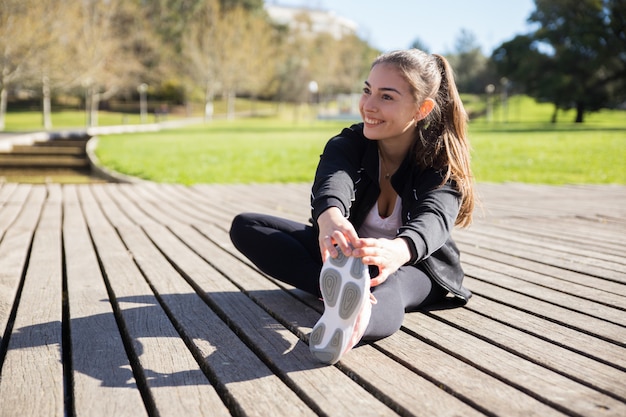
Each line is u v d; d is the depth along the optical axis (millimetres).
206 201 7387
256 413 1816
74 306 2947
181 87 69625
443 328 2604
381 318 2312
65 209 6594
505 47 48500
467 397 1910
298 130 37000
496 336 2502
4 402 1897
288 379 2074
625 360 2236
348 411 1824
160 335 2533
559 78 45500
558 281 3482
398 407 1865
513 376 2082
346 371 2164
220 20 62969
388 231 2592
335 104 89125
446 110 2486
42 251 4305
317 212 2268
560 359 2248
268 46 68375
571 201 7375
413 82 2367
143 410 1843
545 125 43219
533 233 5168
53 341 2455
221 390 2033
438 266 2721
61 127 40875
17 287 3342
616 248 4508
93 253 4242
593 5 43250
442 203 2371
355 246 2021
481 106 72750
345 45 86562
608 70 46250
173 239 4801
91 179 12477
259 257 2910
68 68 38781
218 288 3283
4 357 2383
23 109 63438
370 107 2408
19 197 7570
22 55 33688
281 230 2910
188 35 64562
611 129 32094
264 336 2508
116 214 6246
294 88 75438
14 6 32625
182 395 1943
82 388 1998
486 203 7168
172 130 36844
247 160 14438
